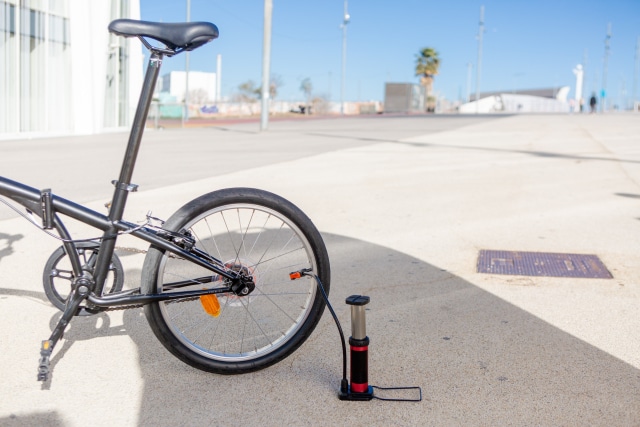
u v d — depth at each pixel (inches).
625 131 727.7
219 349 122.0
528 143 575.8
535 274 175.3
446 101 3321.9
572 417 98.4
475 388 107.8
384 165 408.2
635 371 114.6
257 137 714.8
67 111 738.8
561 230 228.7
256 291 148.1
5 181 103.7
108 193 289.0
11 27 639.1
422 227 233.8
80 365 115.7
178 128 987.9
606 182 336.5
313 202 279.4
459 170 383.9
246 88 2289.6
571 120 1064.8
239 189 110.1
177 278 150.0
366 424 96.4
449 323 138.0
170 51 103.6
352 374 104.0
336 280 169.6
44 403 102.0
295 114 2236.7
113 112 850.8
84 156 458.3
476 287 163.8
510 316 142.5
